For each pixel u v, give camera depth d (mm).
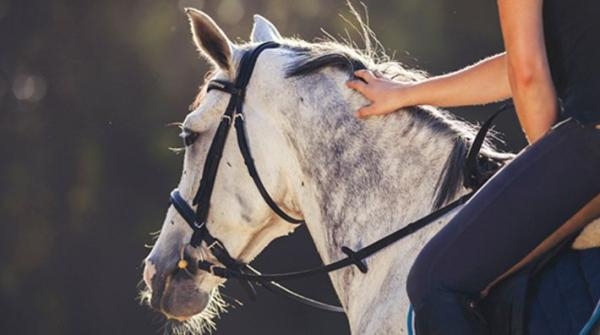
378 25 26438
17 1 29781
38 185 29562
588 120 5457
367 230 6742
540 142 5570
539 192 5516
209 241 7266
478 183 6418
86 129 29469
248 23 26688
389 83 6816
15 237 29531
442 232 5742
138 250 29234
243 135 7094
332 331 27531
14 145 29969
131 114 29016
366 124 6832
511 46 5688
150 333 29000
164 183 29109
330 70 7008
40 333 29328
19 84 30250
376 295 6629
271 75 7090
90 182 29375
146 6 28375
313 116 6934
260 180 7078
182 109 28453
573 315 5508
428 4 26734
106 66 29156
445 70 26734
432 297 5680
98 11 29141
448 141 6660
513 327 5656
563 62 5688
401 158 6727
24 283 29469
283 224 7289
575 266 5648
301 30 26281
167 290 7441
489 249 5602
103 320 29219
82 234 29375
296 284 27484
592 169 5449
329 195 6875
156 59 28234
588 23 5578
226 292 27312
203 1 27594
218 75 7289
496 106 24719
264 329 27547
